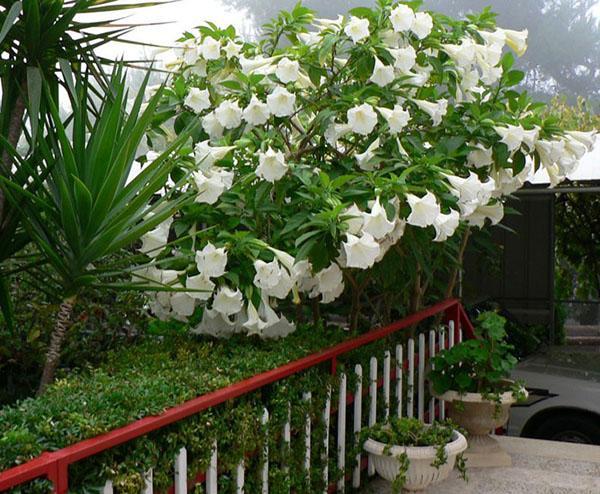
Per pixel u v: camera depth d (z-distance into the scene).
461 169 5.42
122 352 4.70
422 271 6.41
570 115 14.88
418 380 6.23
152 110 3.77
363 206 4.51
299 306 6.07
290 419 4.35
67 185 3.78
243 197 4.77
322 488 4.71
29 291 5.66
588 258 11.51
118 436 2.95
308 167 4.77
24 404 3.14
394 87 5.43
